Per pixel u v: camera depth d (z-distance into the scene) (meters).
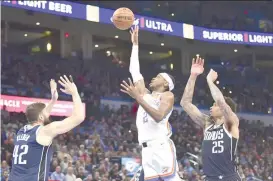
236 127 5.46
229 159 5.41
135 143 18.45
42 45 25.05
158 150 5.29
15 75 21.53
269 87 12.38
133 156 16.14
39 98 18.84
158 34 24.22
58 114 18.31
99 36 25.03
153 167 5.28
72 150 15.20
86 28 24.22
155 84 5.52
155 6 27.69
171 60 25.92
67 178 12.96
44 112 5.20
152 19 19.56
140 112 5.45
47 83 21.80
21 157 4.95
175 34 20.05
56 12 17.80
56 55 24.27
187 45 25.30
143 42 25.09
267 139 10.65
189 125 19.62
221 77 22.28
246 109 16.20
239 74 21.66
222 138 5.45
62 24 23.83
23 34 24.72
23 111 18.12
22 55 23.56
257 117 14.68
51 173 13.42
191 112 5.85
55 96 5.39
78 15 18.27
